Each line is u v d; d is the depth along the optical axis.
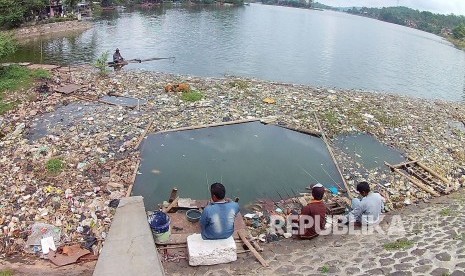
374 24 134.25
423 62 47.88
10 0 43.19
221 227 8.15
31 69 23.67
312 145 15.13
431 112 20.97
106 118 16.41
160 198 11.07
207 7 107.50
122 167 12.45
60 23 49.81
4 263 8.10
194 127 15.89
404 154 14.77
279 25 78.62
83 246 8.78
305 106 19.19
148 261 7.12
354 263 7.52
